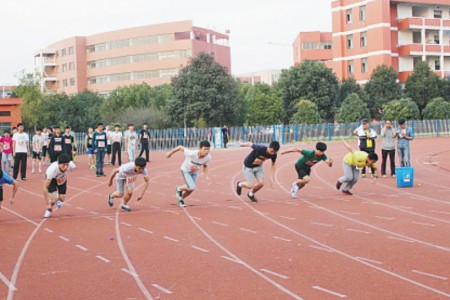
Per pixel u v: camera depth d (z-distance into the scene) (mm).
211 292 6070
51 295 6109
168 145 38625
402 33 57625
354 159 13375
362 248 8016
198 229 9719
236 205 12500
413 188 14805
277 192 14672
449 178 17000
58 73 94625
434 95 53125
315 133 43844
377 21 55812
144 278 6699
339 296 5824
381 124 46875
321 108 51750
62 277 6816
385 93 53031
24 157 18938
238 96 50750
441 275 6523
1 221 10883
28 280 6715
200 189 15555
